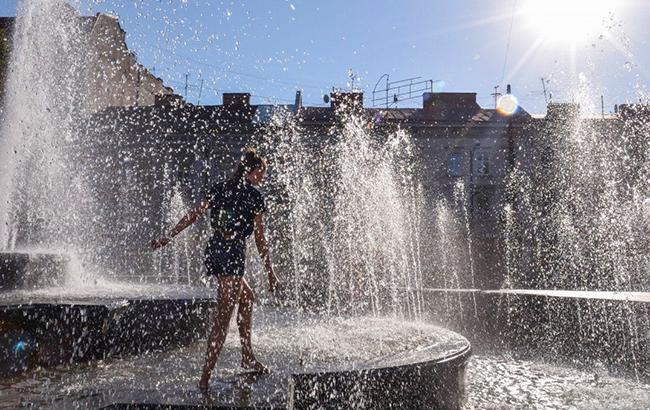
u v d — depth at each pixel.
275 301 7.79
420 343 3.97
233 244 3.08
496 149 31.09
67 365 3.33
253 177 3.33
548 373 4.74
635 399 3.85
